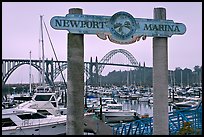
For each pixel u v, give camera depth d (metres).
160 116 9.65
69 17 8.89
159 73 9.73
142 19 9.51
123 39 9.34
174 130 16.42
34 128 19.12
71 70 8.97
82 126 8.95
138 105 61.16
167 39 9.86
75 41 9.02
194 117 16.39
